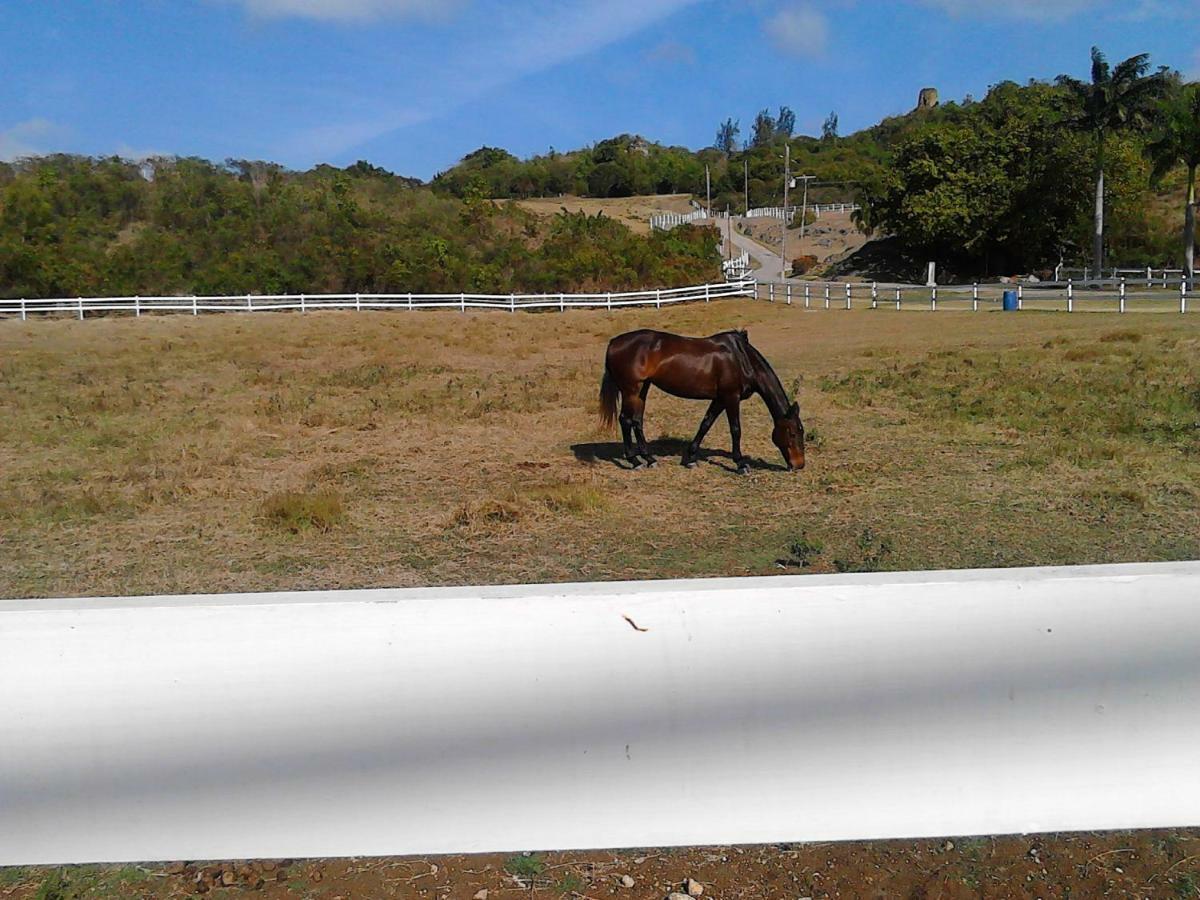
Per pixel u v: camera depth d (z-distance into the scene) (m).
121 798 2.29
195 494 9.20
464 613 2.27
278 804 2.29
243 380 19.06
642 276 52.09
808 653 2.29
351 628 2.26
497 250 53.28
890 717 2.31
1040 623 2.29
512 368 22.14
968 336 24.28
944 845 2.86
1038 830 2.34
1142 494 8.30
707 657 2.29
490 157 124.69
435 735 2.29
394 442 12.25
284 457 11.28
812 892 2.65
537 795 2.31
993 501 8.42
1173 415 12.13
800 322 32.62
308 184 63.66
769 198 110.56
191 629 2.25
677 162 125.31
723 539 7.46
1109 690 2.32
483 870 2.75
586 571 6.63
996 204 57.78
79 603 2.32
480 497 9.03
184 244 49.78
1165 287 37.44
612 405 10.24
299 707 2.27
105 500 8.85
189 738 2.27
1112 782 2.35
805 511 8.31
